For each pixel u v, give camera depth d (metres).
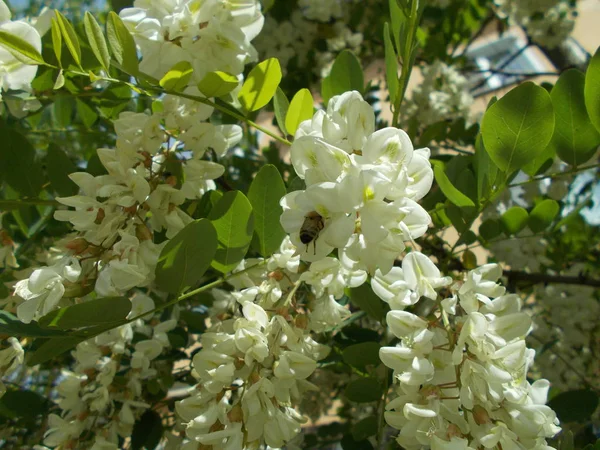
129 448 0.27
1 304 0.21
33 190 0.24
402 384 0.17
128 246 0.19
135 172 0.20
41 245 0.31
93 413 0.25
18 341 0.21
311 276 0.21
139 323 0.27
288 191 0.21
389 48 0.20
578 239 0.44
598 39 1.04
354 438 0.23
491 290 0.18
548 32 0.60
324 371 0.39
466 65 0.61
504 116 0.18
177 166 0.22
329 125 0.16
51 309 0.18
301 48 0.48
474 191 0.24
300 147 0.16
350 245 0.15
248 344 0.18
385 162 0.15
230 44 0.20
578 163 0.22
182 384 0.34
